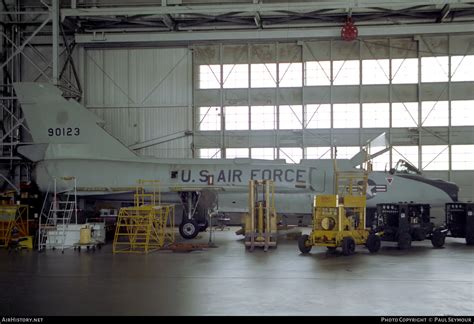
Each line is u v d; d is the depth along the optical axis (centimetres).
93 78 2505
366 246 1480
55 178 1820
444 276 1056
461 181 2392
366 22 2445
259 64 2480
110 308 785
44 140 1970
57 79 2166
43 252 1538
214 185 1922
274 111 2470
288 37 2384
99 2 2442
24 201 1914
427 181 1972
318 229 1467
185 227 1905
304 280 1012
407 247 1589
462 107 2400
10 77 2439
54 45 2166
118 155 2002
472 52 2377
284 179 1919
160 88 2494
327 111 2444
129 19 2438
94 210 2294
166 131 2488
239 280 1016
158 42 2448
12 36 2448
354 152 2433
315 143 2444
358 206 1522
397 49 2417
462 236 1741
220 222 2397
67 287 957
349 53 2436
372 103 2433
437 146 2406
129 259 1360
